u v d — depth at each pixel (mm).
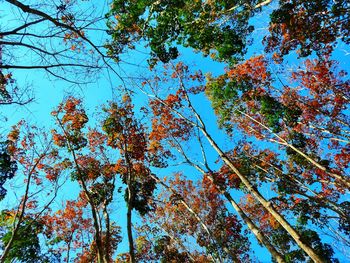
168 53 15430
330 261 20641
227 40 16250
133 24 13141
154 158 23328
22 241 18062
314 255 15555
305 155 23344
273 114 23844
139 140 19672
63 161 20094
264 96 24250
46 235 20578
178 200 24328
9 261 17562
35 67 6355
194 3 15102
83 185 17406
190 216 27594
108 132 18906
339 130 26359
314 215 21984
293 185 24906
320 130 26547
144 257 24031
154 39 14492
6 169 15414
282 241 25609
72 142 19438
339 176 21703
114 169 19641
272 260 24562
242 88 25359
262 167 26516
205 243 24625
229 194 21266
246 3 15711
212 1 15531
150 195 19641
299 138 24188
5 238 17625
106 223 17422
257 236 17812
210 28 15648
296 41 18094
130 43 9203
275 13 16188
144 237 24938
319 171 25656
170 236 28234
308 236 21781
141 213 19172
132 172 19078
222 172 23328
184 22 15008
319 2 15508
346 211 21344
